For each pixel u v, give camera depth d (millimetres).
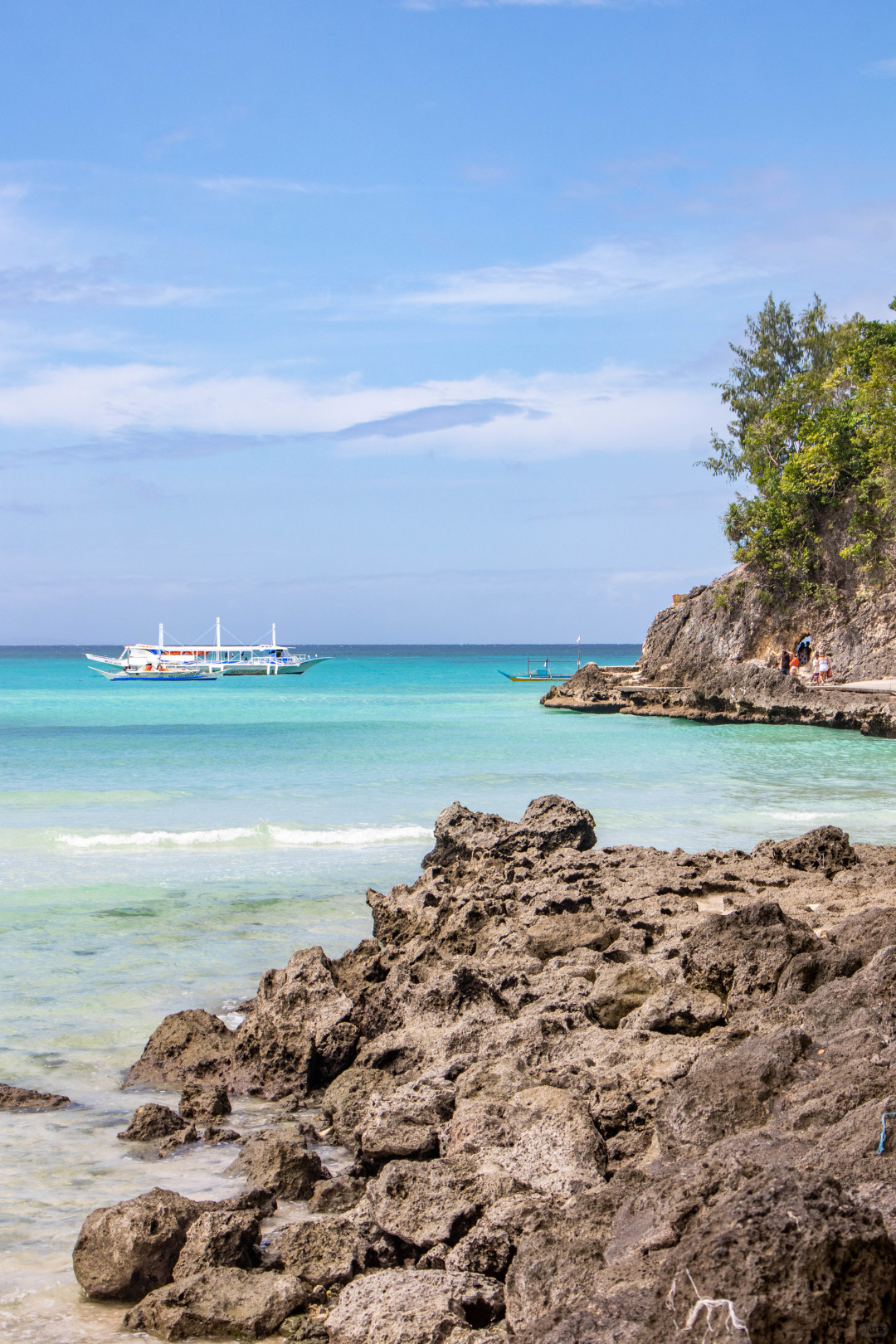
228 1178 8156
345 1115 9242
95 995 12680
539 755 40844
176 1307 6152
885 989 7734
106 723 59844
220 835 22844
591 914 12656
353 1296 5785
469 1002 10672
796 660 62688
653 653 74688
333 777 34000
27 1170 8273
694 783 32406
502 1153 6984
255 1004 11484
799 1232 3756
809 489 62969
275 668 143500
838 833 15523
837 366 72125
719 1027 8602
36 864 20125
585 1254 5273
